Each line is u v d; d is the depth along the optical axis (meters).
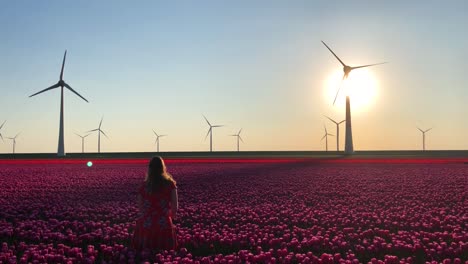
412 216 16.94
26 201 21.44
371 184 30.00
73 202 21.33
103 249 10.95
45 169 48.12
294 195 24.23
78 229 14.63
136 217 16.78
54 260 10.22
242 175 38.66
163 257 10.02
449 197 22.58
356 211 18.58
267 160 76.31
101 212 18.20
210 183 31.05
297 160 76.06
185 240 12.49
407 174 39.09
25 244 12.31
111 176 37.69
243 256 10.62
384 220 15.51
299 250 11.64
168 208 10.91
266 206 19.88
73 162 68.75
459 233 13.64
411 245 11.65
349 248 12.15
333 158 85.94
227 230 14.30
